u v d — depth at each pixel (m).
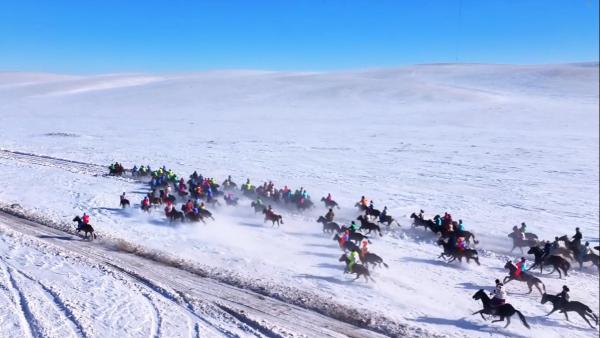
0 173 36.44
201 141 61.25
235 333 13.28
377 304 16.16
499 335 14.39
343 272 19.02
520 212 30.36
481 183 39.03
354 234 22.62
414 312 15.73
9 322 12.73
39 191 30.89
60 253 19.03
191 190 31.25
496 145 58.19
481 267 20.56
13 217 24.89
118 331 12.80
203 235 23.36
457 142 60.75
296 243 22.81
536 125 75.06
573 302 15.17
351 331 14.25
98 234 22.53
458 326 14.88
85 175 37.62
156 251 20.50
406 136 65.94
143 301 14.97
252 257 20.34
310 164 46.66
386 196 34.09
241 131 71.12
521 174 42.66
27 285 15.23
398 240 24.30
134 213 26.83
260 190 31.64
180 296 15.62
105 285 15.98
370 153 53.31
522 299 17.33
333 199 32.72
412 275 19.17
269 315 14.99
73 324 12.91
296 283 17.64
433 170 44.25
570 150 54.50
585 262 21.94
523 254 22.55
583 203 32.84
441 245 23.44
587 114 85.00
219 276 18.00
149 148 55.00
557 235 25.47
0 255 18.00
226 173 41.31
